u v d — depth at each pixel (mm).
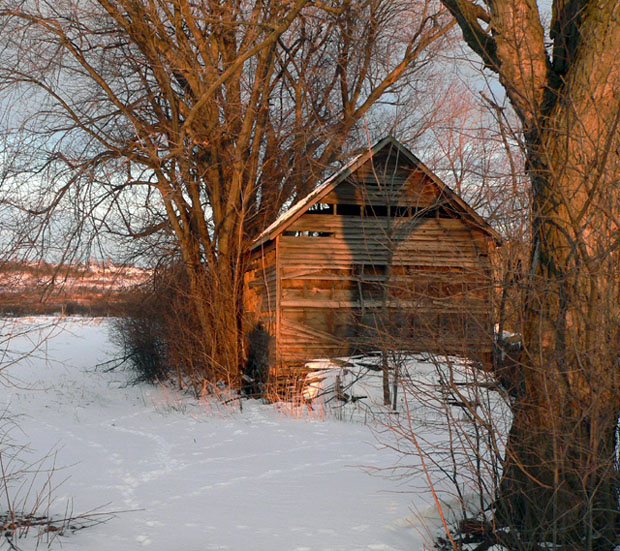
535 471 5766
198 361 21297
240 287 22688
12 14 19688
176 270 22562
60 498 8453
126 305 23734
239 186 22016
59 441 13109
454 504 7152
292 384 19125
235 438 13273
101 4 20875
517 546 5586
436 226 19500
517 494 5965
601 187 5082
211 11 21484
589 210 5570
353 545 6176
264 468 10164
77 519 7336
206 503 7984
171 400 19625
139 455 11758
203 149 21938
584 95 5637
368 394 15914
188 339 21031
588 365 5184
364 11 25969
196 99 22047
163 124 22688
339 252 19938
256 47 18359
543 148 5395
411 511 7117
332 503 7754
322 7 21609
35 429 14516
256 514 7375
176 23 21703
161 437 13789
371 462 10148
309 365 19000
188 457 11461
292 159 26578
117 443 13031
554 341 5594
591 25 5691
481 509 6055
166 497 8414
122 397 20828
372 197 19562
